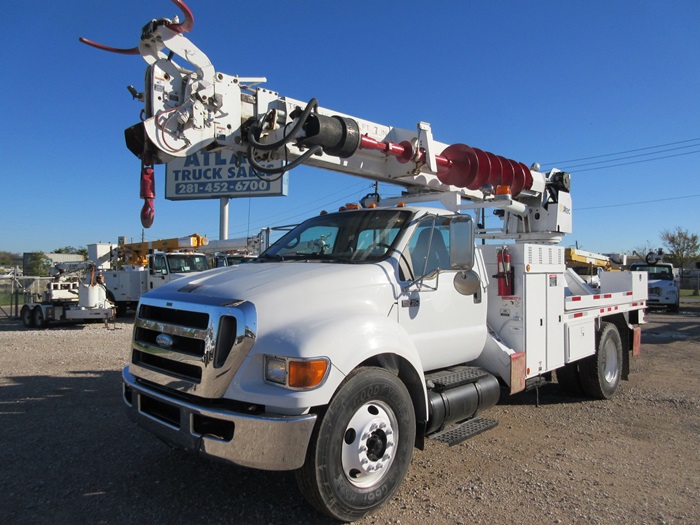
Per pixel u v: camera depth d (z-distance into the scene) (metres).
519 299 5.32
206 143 4.23
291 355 3.09
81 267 17.14
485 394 4.76
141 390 3.63
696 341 12.73
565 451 4.88
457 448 4.93
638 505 3.75
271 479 4.08
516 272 5.36
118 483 4.01
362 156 5.22
